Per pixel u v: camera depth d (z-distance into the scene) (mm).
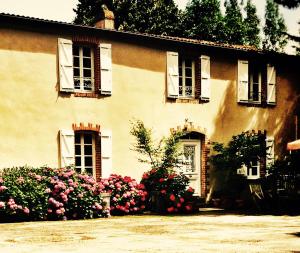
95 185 11320
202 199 14164
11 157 11711
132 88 13523
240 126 15367
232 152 14258
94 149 13086
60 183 10664
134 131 12883
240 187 14234
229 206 13578
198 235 8062
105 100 13102
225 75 15195
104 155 12891
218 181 14852
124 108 13375
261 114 15867
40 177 10680
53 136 12273
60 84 12359
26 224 9734
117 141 13203
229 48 14812
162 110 13969
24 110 11922
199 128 14523
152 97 13836
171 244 7055
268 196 12969
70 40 12555
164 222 10102
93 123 12867
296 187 13180
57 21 12047
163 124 13953
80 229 8914
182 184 12570
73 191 10891
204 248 6660
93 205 11102
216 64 15039
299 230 8719
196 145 14641
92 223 9945
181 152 13414
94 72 13172
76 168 12797
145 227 9219
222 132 14984
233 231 8578
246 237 7789
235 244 7027
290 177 13266
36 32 12156
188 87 14820
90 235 8102
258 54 15555
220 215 11602
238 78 15359
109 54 13141
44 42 12258
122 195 11891
